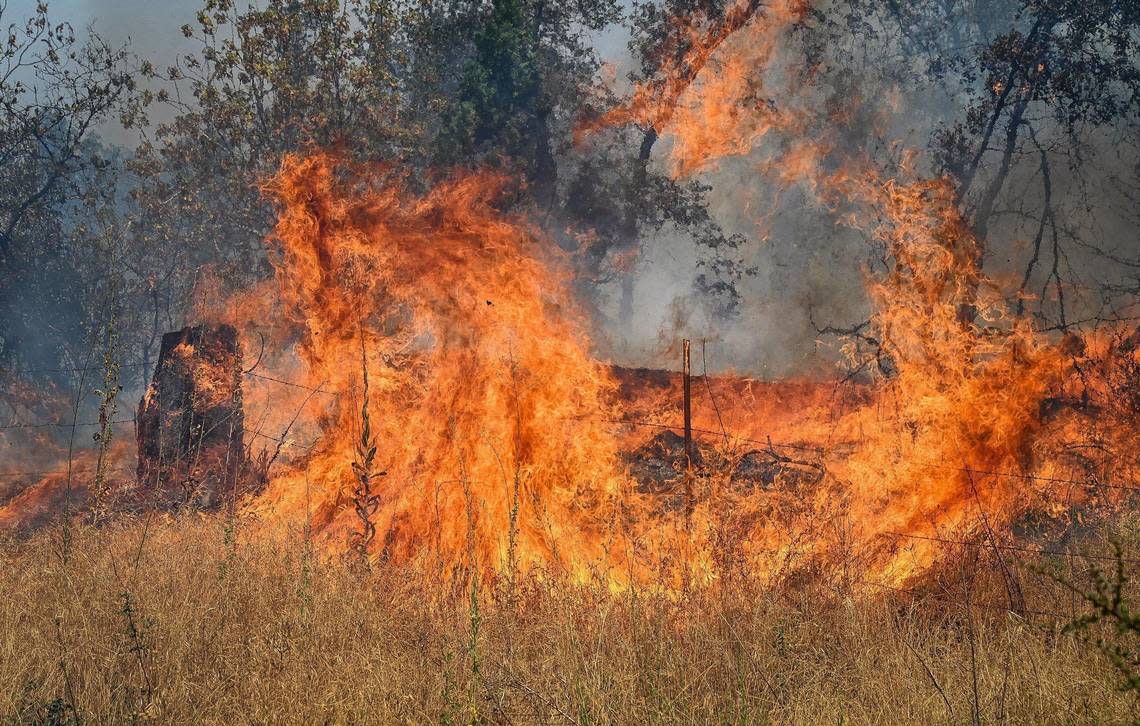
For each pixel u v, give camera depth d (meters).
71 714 9.59
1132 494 17.70
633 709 9.58
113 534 17.03
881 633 11.94
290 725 9.71
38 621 12.33
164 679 10.63
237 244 65.25
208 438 23.27
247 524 17.88
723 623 11.98
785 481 19.42
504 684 10.24
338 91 60.97
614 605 12.56
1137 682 7.77
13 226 66.25
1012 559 13.89
